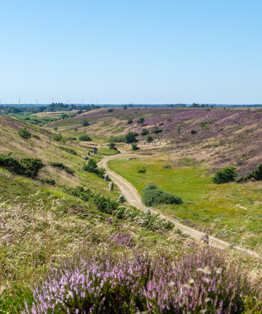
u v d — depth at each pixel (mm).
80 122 177125
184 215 26719
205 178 48531
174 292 2400
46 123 192125
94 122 167625
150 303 2336
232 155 60938
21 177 23016
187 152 76312
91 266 3139
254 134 71062
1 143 39312
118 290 2594
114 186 43969
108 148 99812
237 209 26672
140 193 39594
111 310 2480
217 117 106750
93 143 114750
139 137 118438
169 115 139375
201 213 27016
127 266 3105
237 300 2533
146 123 137250
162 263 3176
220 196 34906
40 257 4332
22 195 13758
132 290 2584
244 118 89375
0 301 2971
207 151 71188
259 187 36812
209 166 57562
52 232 4832
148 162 69562
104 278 2791
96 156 79062
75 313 2393
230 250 3783
